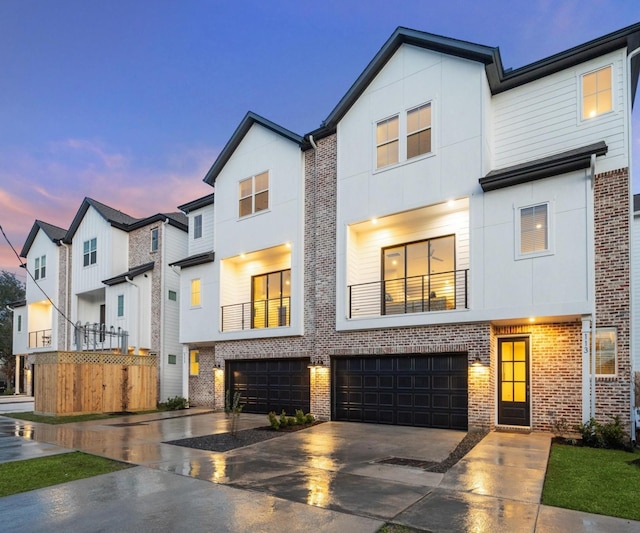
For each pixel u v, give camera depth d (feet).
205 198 62.75
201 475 23.29
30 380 93.97
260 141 54.75
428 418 39.22
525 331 36.63
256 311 56.85
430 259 43.04
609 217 33.12
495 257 35.83
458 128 38.86
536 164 34.09
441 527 15.62
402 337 40.55
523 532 15.10
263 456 28.02
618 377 31.91
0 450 30.89
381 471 23.84
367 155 44.21
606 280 32.78
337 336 44.80
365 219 43.57
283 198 51.52
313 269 48.29
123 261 77.25
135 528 15.75
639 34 33.71
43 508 18.08
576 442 30.71
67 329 83.87
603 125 35.01
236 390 55.47
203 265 59.67
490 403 35.83
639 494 19.12
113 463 26.45
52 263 89.51
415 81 41.81
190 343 60.75
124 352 66.85
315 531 15.30
